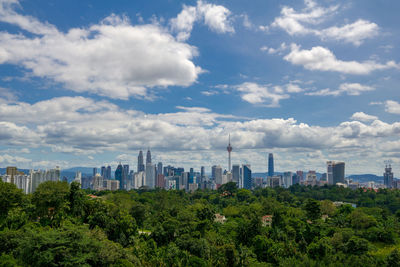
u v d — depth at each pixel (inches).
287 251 5255.9
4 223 4109.3
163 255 4525.1
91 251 3388.3
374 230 6530.5
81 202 5068.9
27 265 3078.2
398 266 4746.6
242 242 5831.7
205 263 4613.7
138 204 7081.7
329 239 5679.1
